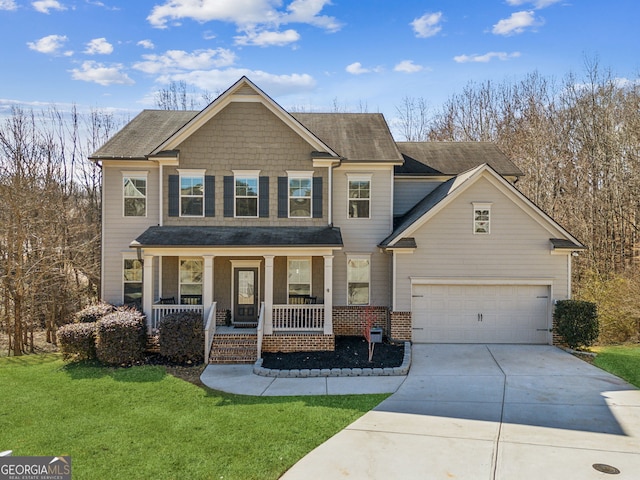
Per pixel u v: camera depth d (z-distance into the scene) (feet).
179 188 56.08
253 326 56.03
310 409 32.94
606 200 96.48
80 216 96.12
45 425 30.27
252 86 55.77
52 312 76.95
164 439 27.86
